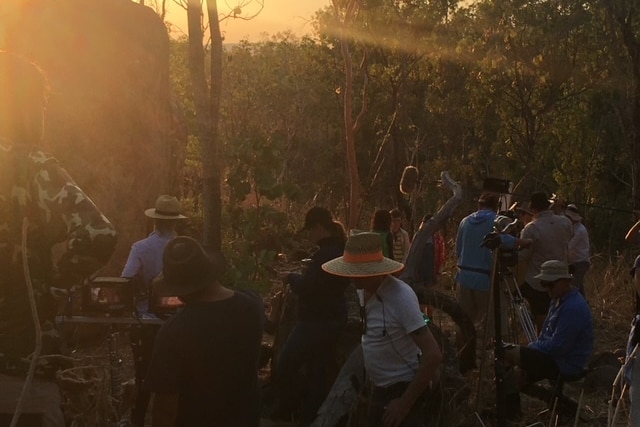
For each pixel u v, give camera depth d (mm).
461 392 6262
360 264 5062
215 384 3549
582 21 28328
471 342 7457
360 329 6754
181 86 26938
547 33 28828
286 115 40156
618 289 13070
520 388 7191
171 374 3500
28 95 3748
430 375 4934
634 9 20484
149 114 10695
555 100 30000
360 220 24484
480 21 30156
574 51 28859
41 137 3828
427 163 31672
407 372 5133
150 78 10750
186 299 3602
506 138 31781
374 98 30422
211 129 9586
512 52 29672
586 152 30516
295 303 7219
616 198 29312
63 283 3777
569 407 7137
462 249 9125
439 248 11453
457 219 21750
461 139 34000
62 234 3707
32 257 3705
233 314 3598
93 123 10000
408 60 29406
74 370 3826
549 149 31859
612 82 23219
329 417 5980
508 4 29391
